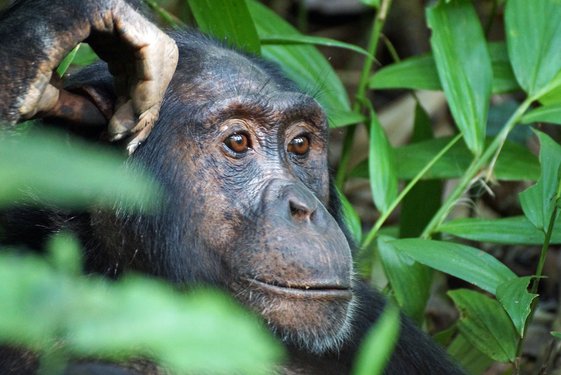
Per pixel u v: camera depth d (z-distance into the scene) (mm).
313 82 12320
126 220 8195
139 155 8172
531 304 9719
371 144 11703
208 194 8156
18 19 7363
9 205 8430
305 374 8547
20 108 7258
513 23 11984
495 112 17031
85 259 8367
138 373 7590
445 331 11445
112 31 7355
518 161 12094
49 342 7621
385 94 19828
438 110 17906
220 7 10898
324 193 9023
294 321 7781
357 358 9258
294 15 21156
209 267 8117
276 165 8312
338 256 7867
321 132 8898
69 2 7320
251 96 8281
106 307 3586
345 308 7965
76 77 8602
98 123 7965
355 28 20938
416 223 12578
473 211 14555
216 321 3477
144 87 7480
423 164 12242
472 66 11922
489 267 9898
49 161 3904
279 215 7934
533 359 12883
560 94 11617
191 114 8242
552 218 9469
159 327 3467
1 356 7938
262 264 7840
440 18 12047
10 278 3549
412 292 10688
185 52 8703
